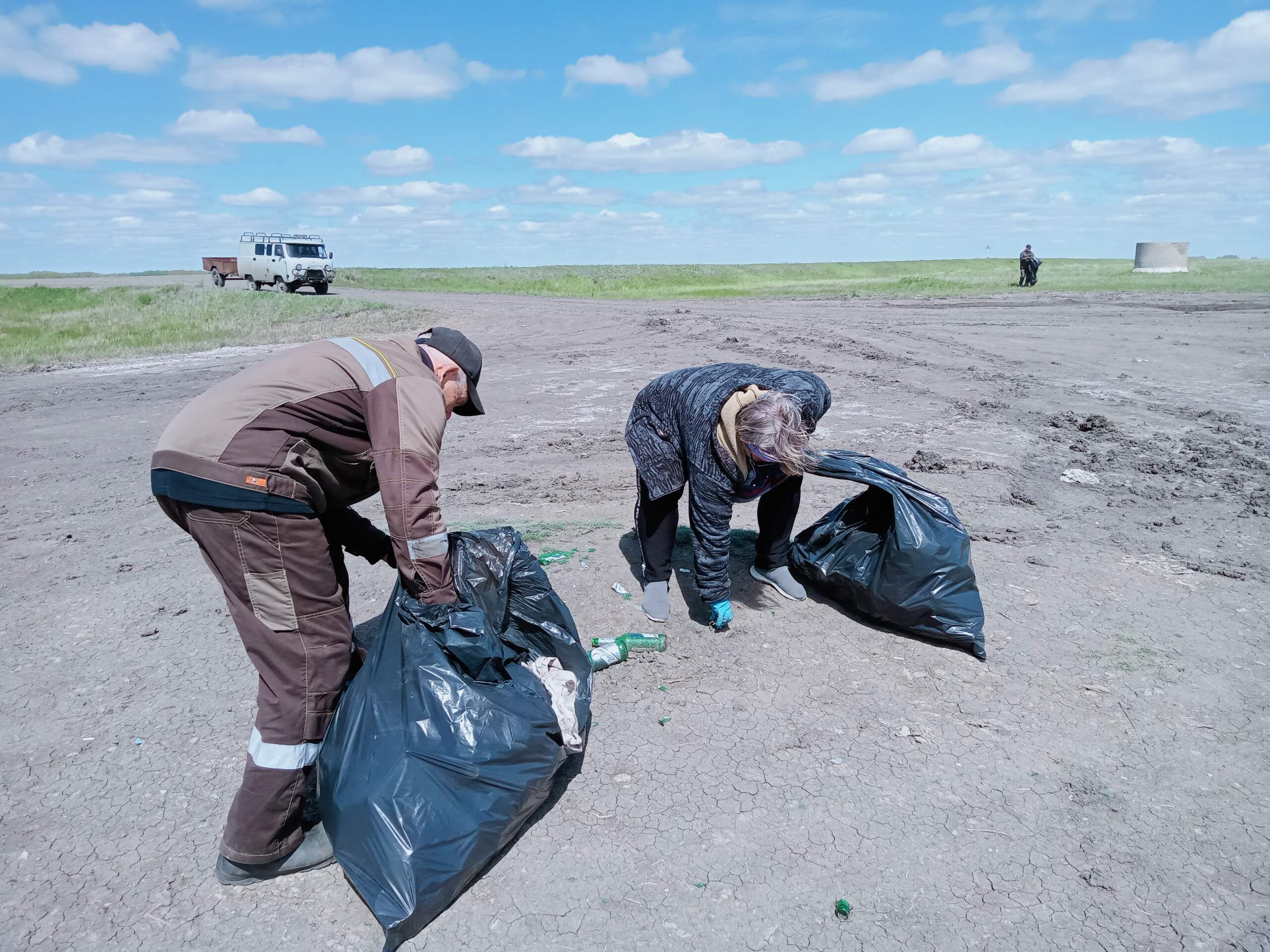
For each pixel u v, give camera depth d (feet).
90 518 20.98
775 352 44.24
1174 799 9.68
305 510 7.89
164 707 11.68
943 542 12.58
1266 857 8.80
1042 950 7.69
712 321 59.21
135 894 8.42
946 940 7.78
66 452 28.78
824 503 19.52
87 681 12.42
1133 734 10.87
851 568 13.41
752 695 11.59
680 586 14.79
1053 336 51.96
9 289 123.44
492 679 8.82
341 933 7.91
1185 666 12.43
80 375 48.01
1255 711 11.35
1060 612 14.07
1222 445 26.02
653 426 12.64
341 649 8.35
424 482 8.09
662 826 9.18
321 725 8.30
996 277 129.29
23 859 8.93
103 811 9.64
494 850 8.29
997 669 12.33
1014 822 9.29
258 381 7.80
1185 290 92.32
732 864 8.66
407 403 8.02
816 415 12.44
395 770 7.97
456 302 97.50
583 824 9.23
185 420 7.59
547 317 72.49
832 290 110.93
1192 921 8.00
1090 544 17.24
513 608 10.14
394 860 7.72
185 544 18.53
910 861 8.72
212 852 8.99
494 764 8.21
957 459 23.76
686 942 7.74
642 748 10.51
